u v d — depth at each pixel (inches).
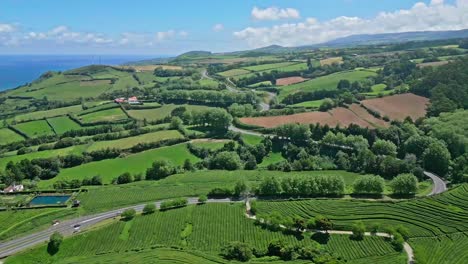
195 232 6732.3
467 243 6067.9
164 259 5885.8
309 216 6978.4
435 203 7027.6
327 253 5964.6
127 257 5974.4
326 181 7785.4
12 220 7062.0
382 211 6968.5
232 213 7219.5
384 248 6082.7
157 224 6929.1
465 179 7849.4
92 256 6136.8
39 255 6131.9
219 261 5836.6
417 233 6407.5
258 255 6097.4
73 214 7362.2
